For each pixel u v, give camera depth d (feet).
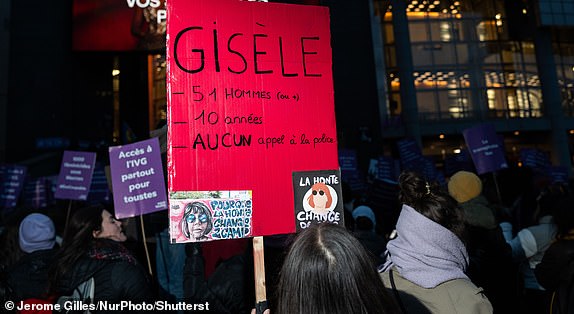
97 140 57.16
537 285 10.20
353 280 3.38
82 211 7.34
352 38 55.62
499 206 15.19
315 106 6.60
